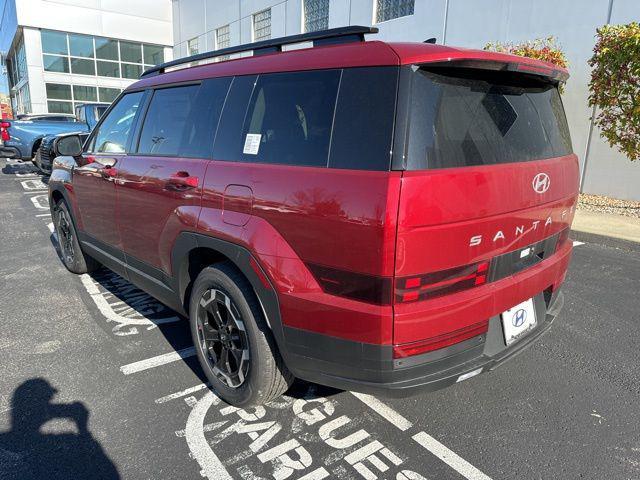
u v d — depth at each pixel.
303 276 2.23
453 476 2.28
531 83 2.60
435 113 2.06
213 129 2.83
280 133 2.43
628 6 7.70
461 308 2.12
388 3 11.73
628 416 2.75
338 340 2.14
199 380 3.08
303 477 2.26
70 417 2.69
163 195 3.05
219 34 19.58
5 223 7.62
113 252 3.89
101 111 12.82
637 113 7.04
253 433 2.57
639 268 5.41
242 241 2.44
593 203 8.39
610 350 3.52
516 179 2.28
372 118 2.05
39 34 21.44
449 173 2.01
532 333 2.60
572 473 2.30
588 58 8.35
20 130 12.68
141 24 23.66
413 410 2.79
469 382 3.09
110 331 3.77
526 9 9.00
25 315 4.06
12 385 3.01
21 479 2.24
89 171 4.00
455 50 2.12
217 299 2.71
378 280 1.97
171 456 2.40
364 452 2.43
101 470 2.30
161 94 3.41
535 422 2.69
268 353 2.50
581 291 4.68
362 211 1.98
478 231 2.13
